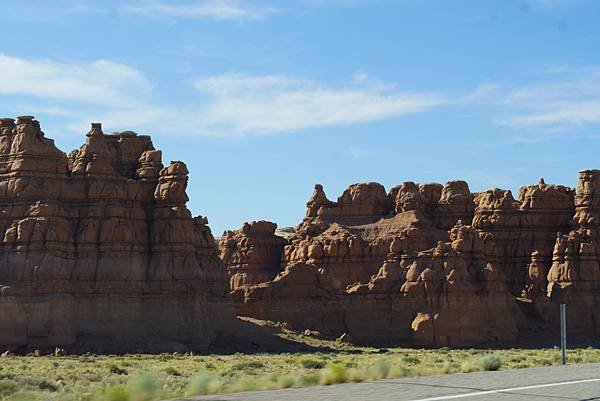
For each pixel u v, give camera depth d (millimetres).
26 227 114125
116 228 119438
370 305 146750
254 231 170500
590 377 42938
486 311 143500
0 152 121188
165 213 124062
